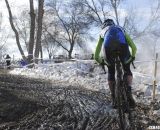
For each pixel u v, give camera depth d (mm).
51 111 8109
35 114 7898
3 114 7844
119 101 6426
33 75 19109
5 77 15945
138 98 10039
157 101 9367
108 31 6758
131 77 6875
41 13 32375
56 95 10188
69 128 6777
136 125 6754
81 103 8930
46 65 24000
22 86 12117
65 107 8477
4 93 9938
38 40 32188
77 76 17000
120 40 6605
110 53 6652
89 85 13391
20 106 8477
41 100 9289
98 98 9719
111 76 7203
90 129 6688
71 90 11375
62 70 19953
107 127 6781
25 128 6824
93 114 7766
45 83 13859
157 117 7512
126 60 6766
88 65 22953
